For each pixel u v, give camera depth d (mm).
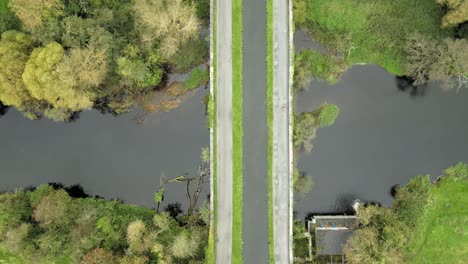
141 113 59875
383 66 58875
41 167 60969
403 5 57188
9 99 52812
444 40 54062
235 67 55781
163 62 56719
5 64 50469
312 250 57406
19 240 53781
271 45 55469
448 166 59562
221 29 55594
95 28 51812
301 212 59094
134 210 59688
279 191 56219
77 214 57188
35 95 51625
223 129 56219
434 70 55094
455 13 52500
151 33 52188
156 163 60125
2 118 60344
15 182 60438
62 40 51469
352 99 59375
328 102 59125
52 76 49656
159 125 59969
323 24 57875
